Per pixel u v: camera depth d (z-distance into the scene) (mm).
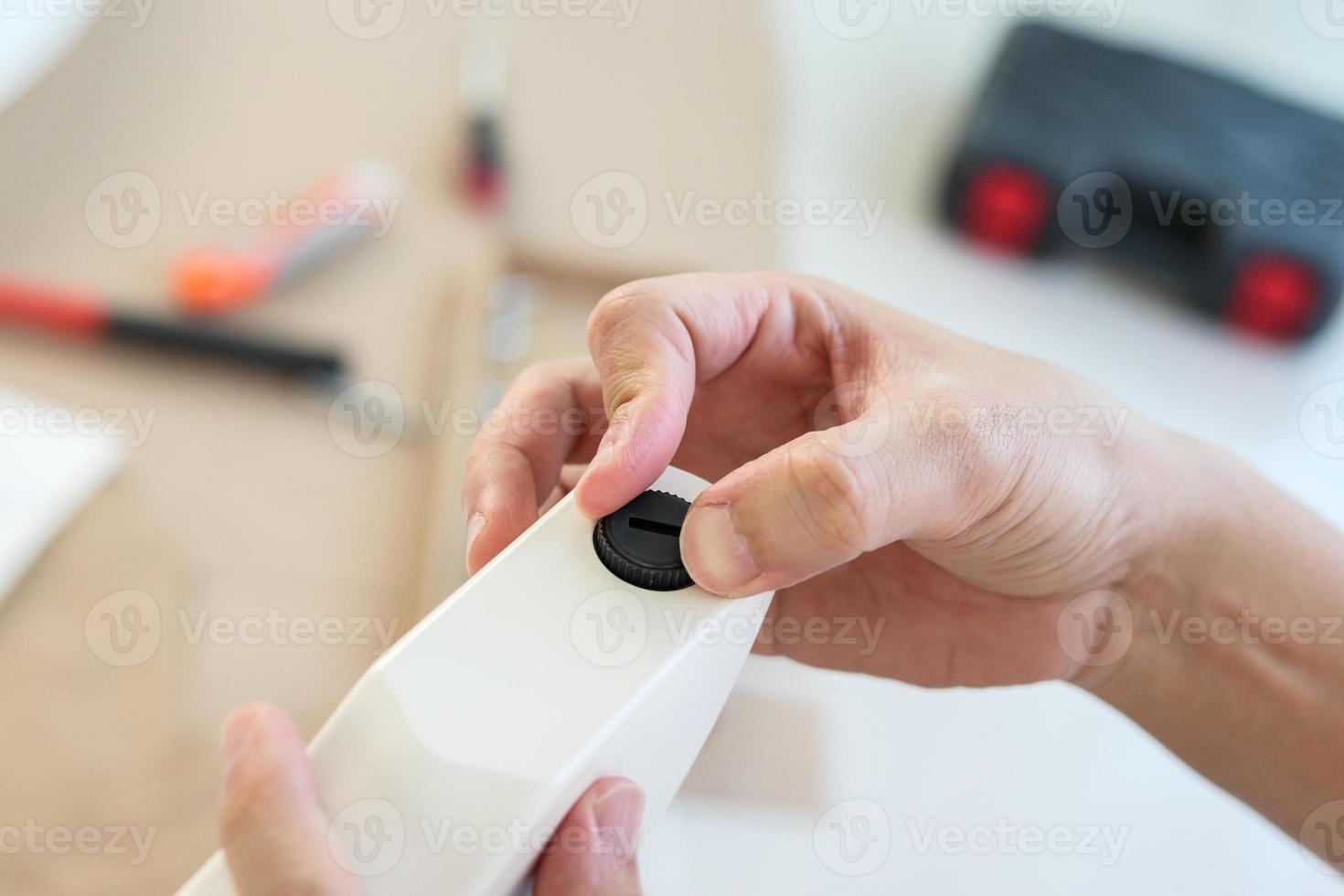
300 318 490
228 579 441
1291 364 562
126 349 481
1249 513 427
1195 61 614
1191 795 475
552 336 509
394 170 535
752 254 530
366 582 443
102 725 416
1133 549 427
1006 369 403
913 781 470
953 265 579
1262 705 440
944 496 376
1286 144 574
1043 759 479
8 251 498
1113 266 585
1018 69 594
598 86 596
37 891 394
